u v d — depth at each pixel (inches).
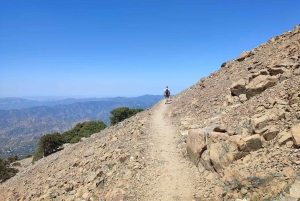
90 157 744.3
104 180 513.7
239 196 324.2
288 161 316.2
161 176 461.7
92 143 991.6
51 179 714.2
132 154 578.6
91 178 543.2
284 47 773.9
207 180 405.7
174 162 514.6
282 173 302.4
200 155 468.1
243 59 1032.2
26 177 1019.3
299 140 331.3
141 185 444.1
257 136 391.5
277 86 543.5
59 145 2118.6
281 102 461.7
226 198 337.1
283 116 414.9
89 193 482.0
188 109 899.4
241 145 393.1
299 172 289.0
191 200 368.2
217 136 456.1
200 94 968.9
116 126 1172.5
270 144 376.8
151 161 533.0
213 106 753.0
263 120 418.9
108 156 642.2
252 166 347.9
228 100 690.2
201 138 478.3
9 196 749.3
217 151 425.4
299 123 363.9
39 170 1025.5
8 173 1987.0
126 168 526.3
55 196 545.3
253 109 514.3
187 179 435.8
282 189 282.2
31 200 578.9
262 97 542.0
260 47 993.5
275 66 623.2
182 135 661.3
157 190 417.1
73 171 689.6
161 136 703.1
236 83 693.3
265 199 289.4
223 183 368.2
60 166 856.9
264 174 313.6
